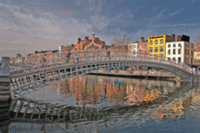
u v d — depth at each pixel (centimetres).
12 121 829
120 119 896
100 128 752
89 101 1359
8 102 1253
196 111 1052
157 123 830
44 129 723
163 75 3588
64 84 2602
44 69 1388
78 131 714
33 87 1359
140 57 2630
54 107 1145
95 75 4891
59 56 1753
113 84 2636
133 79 3569
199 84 2639
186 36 4478
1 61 1217
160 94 1730
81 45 5353
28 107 1126
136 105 1232
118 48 4875
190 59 4522
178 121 861
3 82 1225
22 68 1448
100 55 2059
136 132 716
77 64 1644
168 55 4481
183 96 1594
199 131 715
